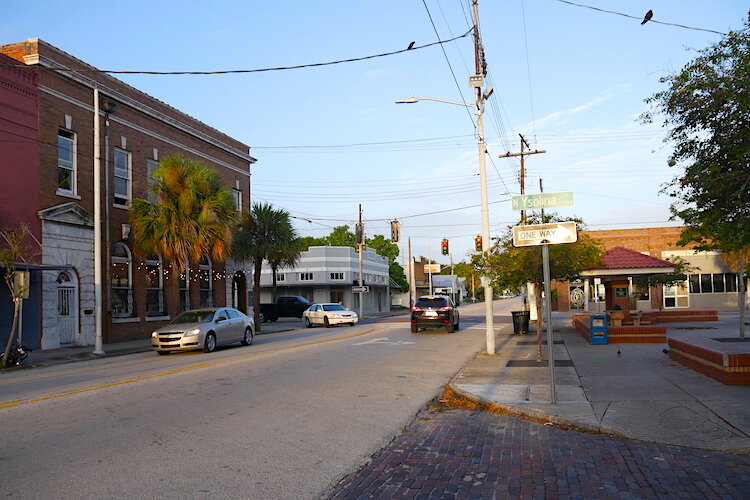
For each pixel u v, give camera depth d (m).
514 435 8.22
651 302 46.31
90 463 6.82
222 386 12.13
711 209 8.44
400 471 6.64
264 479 6.30
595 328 19.84
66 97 23.81
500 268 16.28
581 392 10.71
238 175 37.34
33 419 9.09
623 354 16.50
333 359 17.08
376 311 70.56
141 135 28.28
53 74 23.19
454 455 7.29
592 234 47.66
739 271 19.03
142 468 6.64
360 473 6.57
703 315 29.73
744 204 8.07
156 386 12.16
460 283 111.69
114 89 26.59
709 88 8.37
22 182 21.64
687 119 8.70
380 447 7.63
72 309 24.08
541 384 11.89
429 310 27.45
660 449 7.20
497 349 19.66
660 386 10.95
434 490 6.01
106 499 5.68
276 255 33.12
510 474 6.47
